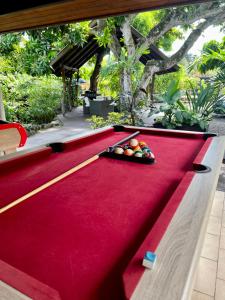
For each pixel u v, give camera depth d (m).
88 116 9.15
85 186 1.33
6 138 2.56
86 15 2.81
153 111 5.52
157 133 2.60
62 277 0.70
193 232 0.81
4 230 0.93
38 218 1.01
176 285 0.60
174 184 1.34
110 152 1.81
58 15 2.80
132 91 6.65
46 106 7.23
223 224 2.18
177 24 6.13
